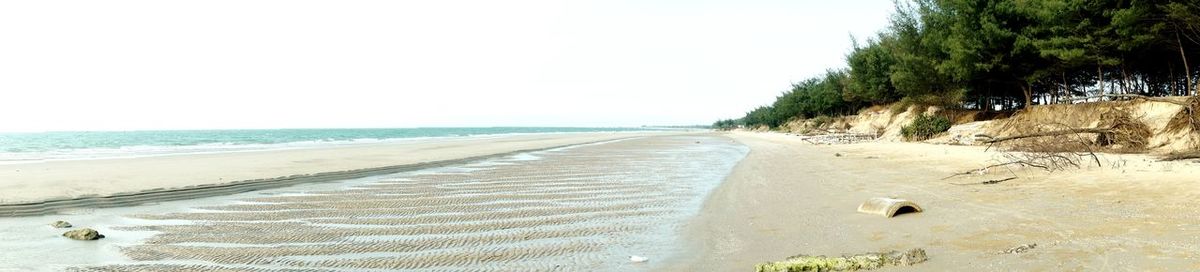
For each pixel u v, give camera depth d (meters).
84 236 7.35
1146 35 23.00
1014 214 7.77
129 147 42.34
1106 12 23.77
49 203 10.61
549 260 6.12
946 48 33.97
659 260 6.05
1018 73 32.66
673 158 24.67
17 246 6.92
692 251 6.44
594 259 6.14
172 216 9.25
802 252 6.18
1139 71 31.81
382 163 21.30
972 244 6.11
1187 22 21.62
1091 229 6.51
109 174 16.36
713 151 31.38
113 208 10.11
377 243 7.07
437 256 6.36
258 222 8.66
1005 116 36.75
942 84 38.66
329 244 7.03
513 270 5.72
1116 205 8.06
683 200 10.77
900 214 8.22
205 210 9.88
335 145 42.78
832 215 8.44
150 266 5.97
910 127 34.91
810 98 89.25
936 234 6.72
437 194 11.96
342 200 11.11
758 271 5.35
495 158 24.69
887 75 50.41
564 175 16.23
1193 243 5.56
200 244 7.06
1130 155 16.69
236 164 20.64
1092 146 19.28
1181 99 19.47
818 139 44.50
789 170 16.80
